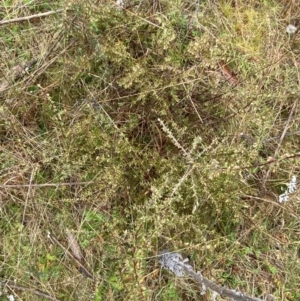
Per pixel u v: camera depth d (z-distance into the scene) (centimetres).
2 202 99
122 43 98
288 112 111
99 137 95
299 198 103
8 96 101
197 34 109
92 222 100
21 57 106
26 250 98
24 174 100
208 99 101
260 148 103
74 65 100
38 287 97
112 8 99
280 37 115
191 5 113
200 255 100
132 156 96
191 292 101
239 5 116
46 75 104
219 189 92
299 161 104
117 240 92
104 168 97
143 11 108
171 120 95
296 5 116
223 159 92
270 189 106
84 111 100
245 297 92
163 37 96
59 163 99
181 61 101
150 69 98
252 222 100
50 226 99
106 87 100
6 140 101
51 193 100
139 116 98
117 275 97
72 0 96
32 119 103
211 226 100
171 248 99
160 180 94
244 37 114
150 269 100
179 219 90
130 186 98
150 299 97
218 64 107
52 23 105
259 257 104
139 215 97
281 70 111
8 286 95
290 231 105
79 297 97
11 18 108
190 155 90
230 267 103
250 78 106
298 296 103
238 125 101
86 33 99
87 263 98
